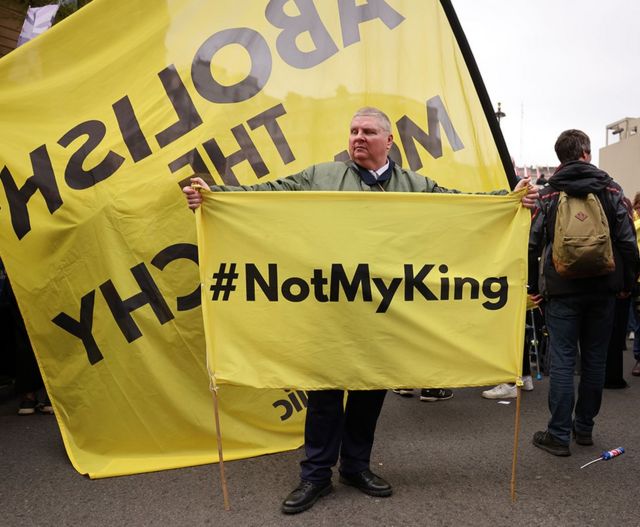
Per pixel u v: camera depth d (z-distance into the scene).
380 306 2.78
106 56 3.44
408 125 3.79
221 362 2.71
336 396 2.80
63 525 2.61
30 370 4.23
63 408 3.31
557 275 3.33
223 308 2.74
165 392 3.28
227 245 2.74
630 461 3.34
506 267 2.85
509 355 2.85
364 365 2.78
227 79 3.55
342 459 2.96
